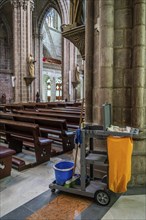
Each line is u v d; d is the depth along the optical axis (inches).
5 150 167.8
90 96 168.7
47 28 1546.5
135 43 143.1
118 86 152.6
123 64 150.4
